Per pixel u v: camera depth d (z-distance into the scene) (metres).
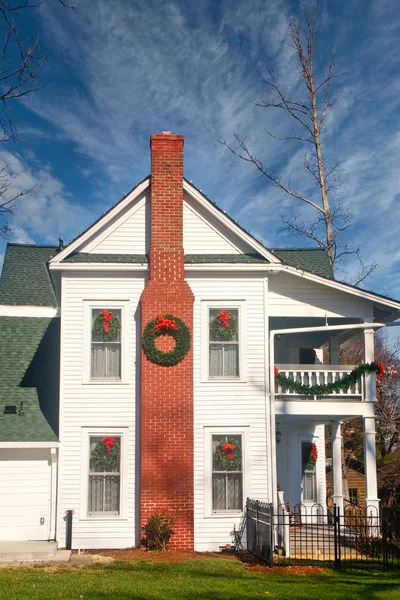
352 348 41.06
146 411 17.34
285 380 18.44
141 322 17.83
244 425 18.02
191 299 17.97
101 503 17.41
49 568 14.41
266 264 18.48
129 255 18.50
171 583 12.72
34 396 19.00
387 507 18.19
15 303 21.69
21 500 17.50
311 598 11.70
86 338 18.00
